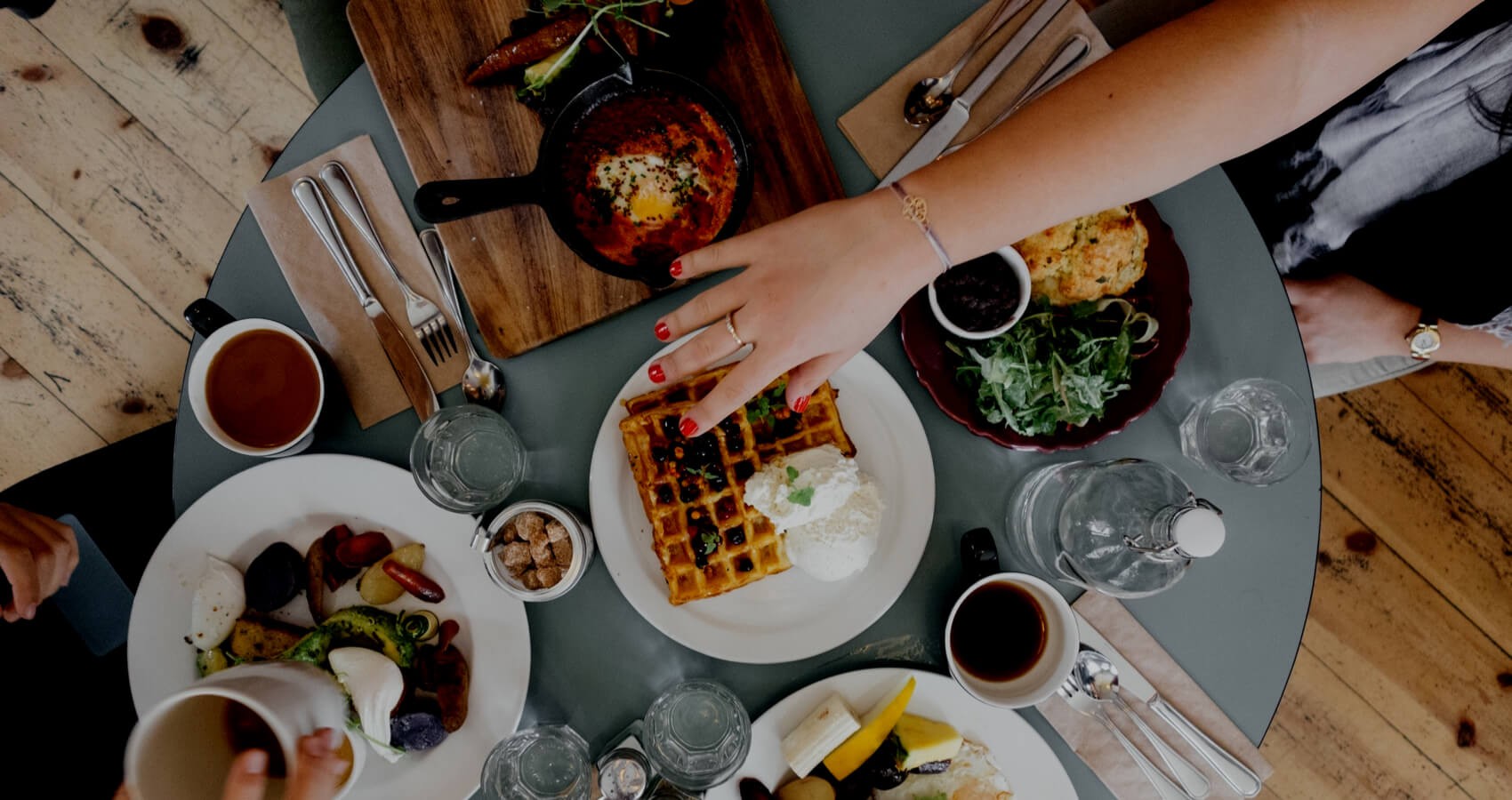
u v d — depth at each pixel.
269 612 0.92
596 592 0.93
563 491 0.94
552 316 0.93
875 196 0.78
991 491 0.95
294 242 0.93
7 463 1.38
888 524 0.93
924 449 0.92
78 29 1.40
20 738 1.01
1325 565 1.44
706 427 0.80
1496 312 1.01
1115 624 0.94
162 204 1.41
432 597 0.91
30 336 1.39
